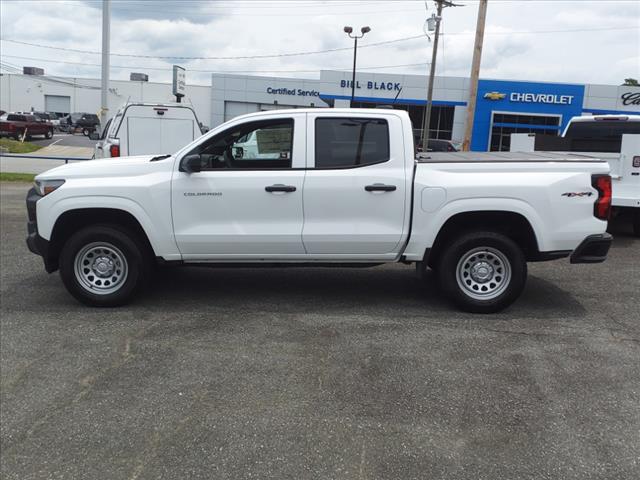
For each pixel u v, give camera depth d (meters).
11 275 7.23
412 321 5.53
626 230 11.12
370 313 5.78
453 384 4.21
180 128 13.55
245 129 5.71
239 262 5.86
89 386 4.21
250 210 5.66
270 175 5.62
